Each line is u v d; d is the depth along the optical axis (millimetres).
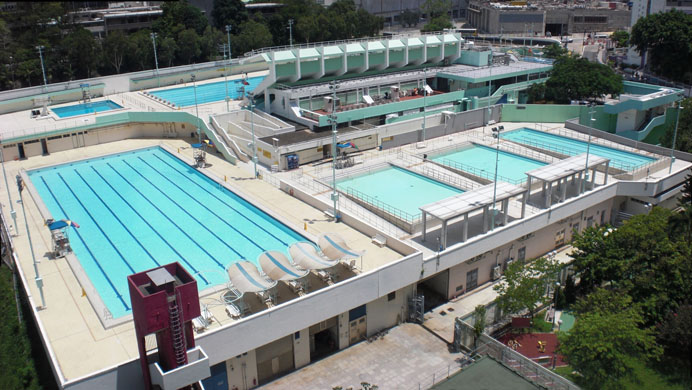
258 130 64562
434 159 60062
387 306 39062
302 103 67812
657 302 36125
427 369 35156
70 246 41469
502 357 34219
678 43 96375
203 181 56969
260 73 91062
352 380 34344
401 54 76812
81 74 109250
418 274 38750
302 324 33812
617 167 55219
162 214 49406
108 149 66250
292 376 34906
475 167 57062
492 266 44969
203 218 48469
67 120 67438
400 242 40250
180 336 25750
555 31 185375
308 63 69500
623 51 136750
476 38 176250
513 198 49500
